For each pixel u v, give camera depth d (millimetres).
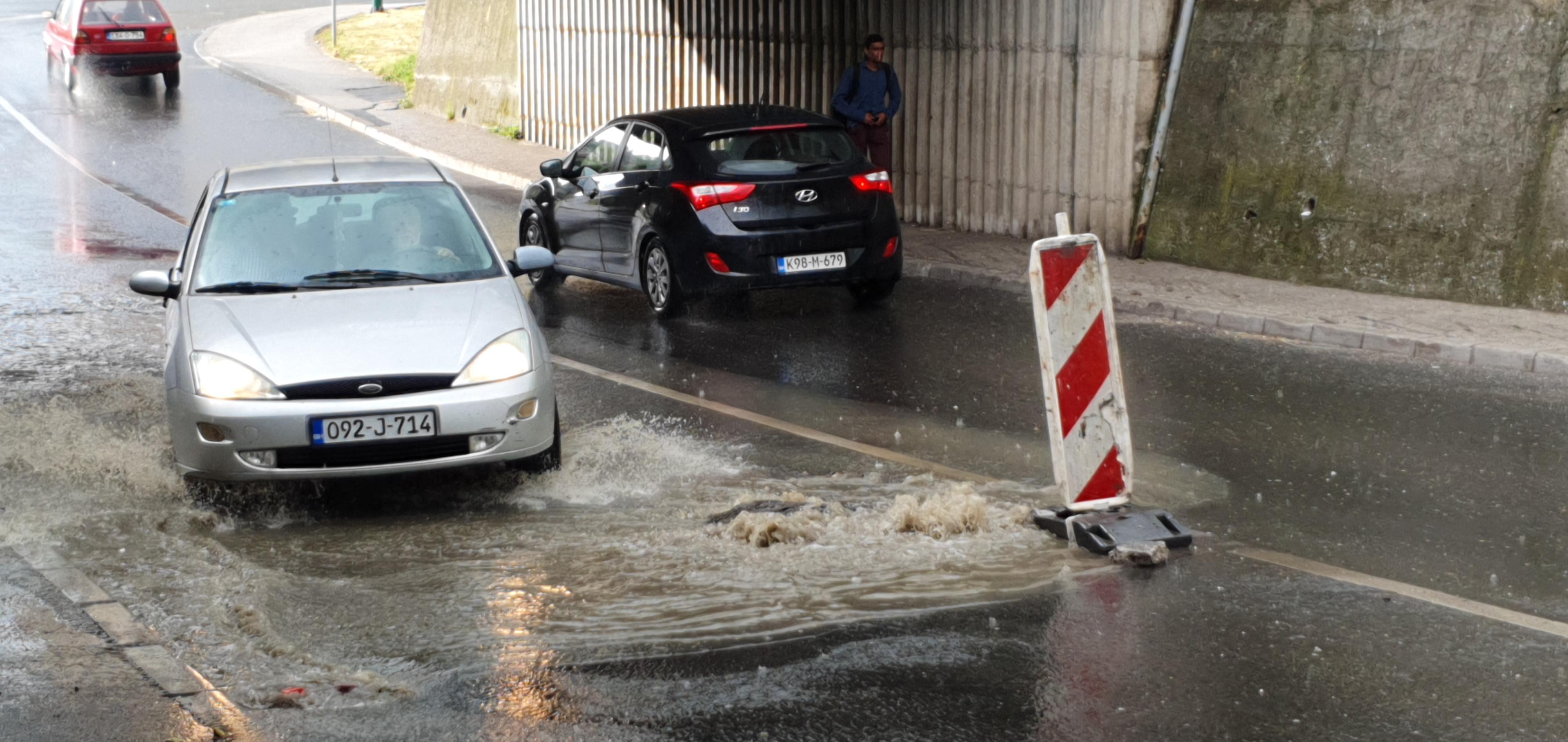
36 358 10680
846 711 4707
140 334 11672
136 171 22438
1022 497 7102
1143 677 4953
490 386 7090
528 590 5824
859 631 5375
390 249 8062
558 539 6477
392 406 6914
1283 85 13320
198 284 7777
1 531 6590
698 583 5887
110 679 4898
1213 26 13891
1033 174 15539
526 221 14781
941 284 13867
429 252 8086
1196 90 13992
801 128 12297
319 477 6902
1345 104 12852
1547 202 11484
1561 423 8555
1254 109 13516
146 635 5297
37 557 6219
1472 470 7566
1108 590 5793
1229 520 6727
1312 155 13047
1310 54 13148
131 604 5672
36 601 5645
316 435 6848
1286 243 13195
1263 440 8203
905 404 9195
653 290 12461
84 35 30656
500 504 7070
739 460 7859
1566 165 11375
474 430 7035
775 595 5750
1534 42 11617
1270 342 11047
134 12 31172
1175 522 6395
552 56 25062
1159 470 7598
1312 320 11273
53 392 9539
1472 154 11938
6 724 4543
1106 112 14562
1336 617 5492
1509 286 11672
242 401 6855
